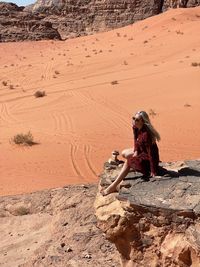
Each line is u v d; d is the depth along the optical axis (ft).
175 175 31.07
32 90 145.18
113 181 31.68
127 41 242.58
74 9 452.76
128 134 87.25
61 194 52.06
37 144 85.66
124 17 426.10
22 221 49.14
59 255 37.14
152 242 28.19
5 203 53.98
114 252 36.09
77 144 83.51
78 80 155.22
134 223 28.55
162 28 254.27
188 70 139.33
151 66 162.09
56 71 178.09
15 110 117.50
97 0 442.09
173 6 403.34
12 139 89.71
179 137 80.64
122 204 28.91
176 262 26.94
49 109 113.80
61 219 44.96
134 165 30.50
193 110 96.58
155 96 113.29
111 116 100.53
